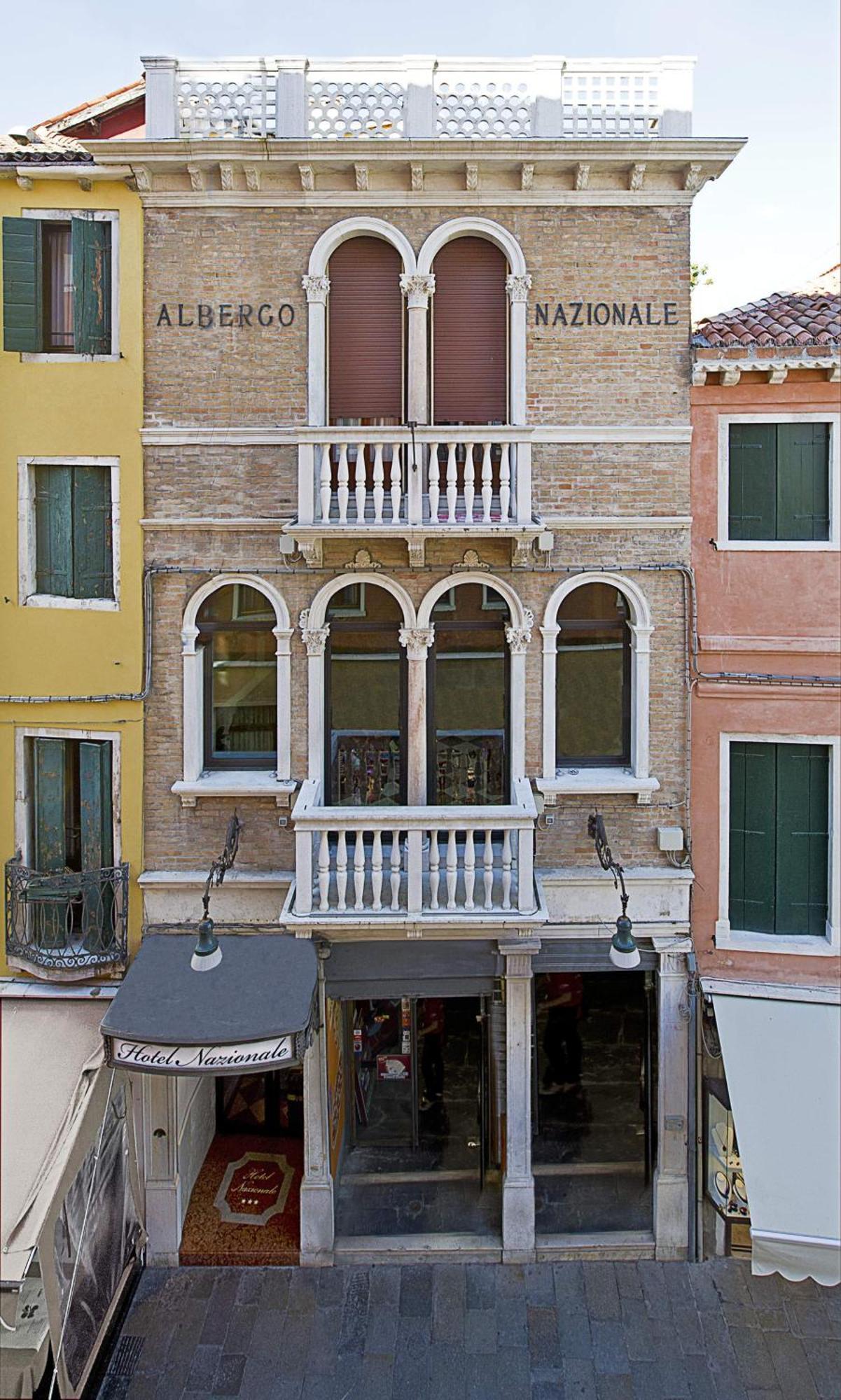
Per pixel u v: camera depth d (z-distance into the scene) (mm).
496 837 9930
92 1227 8227
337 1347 8422
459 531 8594
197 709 9461
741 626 9344
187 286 9258
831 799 9383
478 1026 10883
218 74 9250
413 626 9367
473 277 9430
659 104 9211
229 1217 9922
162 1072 7973
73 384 9281
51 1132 8117
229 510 9297
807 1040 8930
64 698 9367
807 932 9547
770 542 9320
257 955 8727
